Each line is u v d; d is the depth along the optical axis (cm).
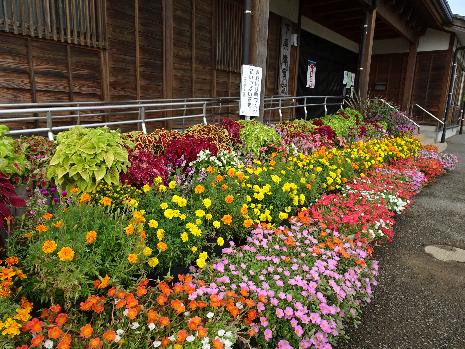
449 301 302
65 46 521
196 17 745
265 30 536
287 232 300
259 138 499
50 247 187
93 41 552
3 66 456
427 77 1446
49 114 348
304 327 219
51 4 489
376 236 376
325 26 1266
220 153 421
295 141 584
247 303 210
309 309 233
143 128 488
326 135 669
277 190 363
